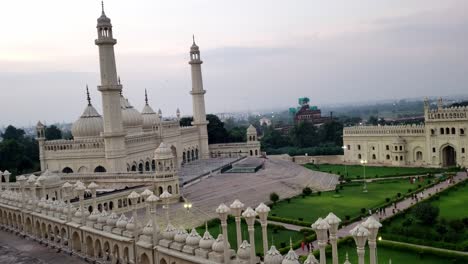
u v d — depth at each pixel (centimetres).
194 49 14638
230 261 3014
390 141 14412
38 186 6341
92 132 10381
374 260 2425
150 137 11475
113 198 7375
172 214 7462
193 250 3253
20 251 4700
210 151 15862
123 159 9631
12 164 13175
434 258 5269
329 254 5531
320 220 2631
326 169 13738
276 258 2755
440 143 13312
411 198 8719
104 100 9356
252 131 15425
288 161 14750
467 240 5722
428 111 13488
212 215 7875
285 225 7144
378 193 9506
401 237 6016
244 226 7150
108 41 9200
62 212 4822
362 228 2402
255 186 10050
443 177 10962
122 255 3900
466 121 12750
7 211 5847
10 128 19512
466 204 8006
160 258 3522
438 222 6538
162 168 8406
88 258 4228
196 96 14862
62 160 10419
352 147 15325
